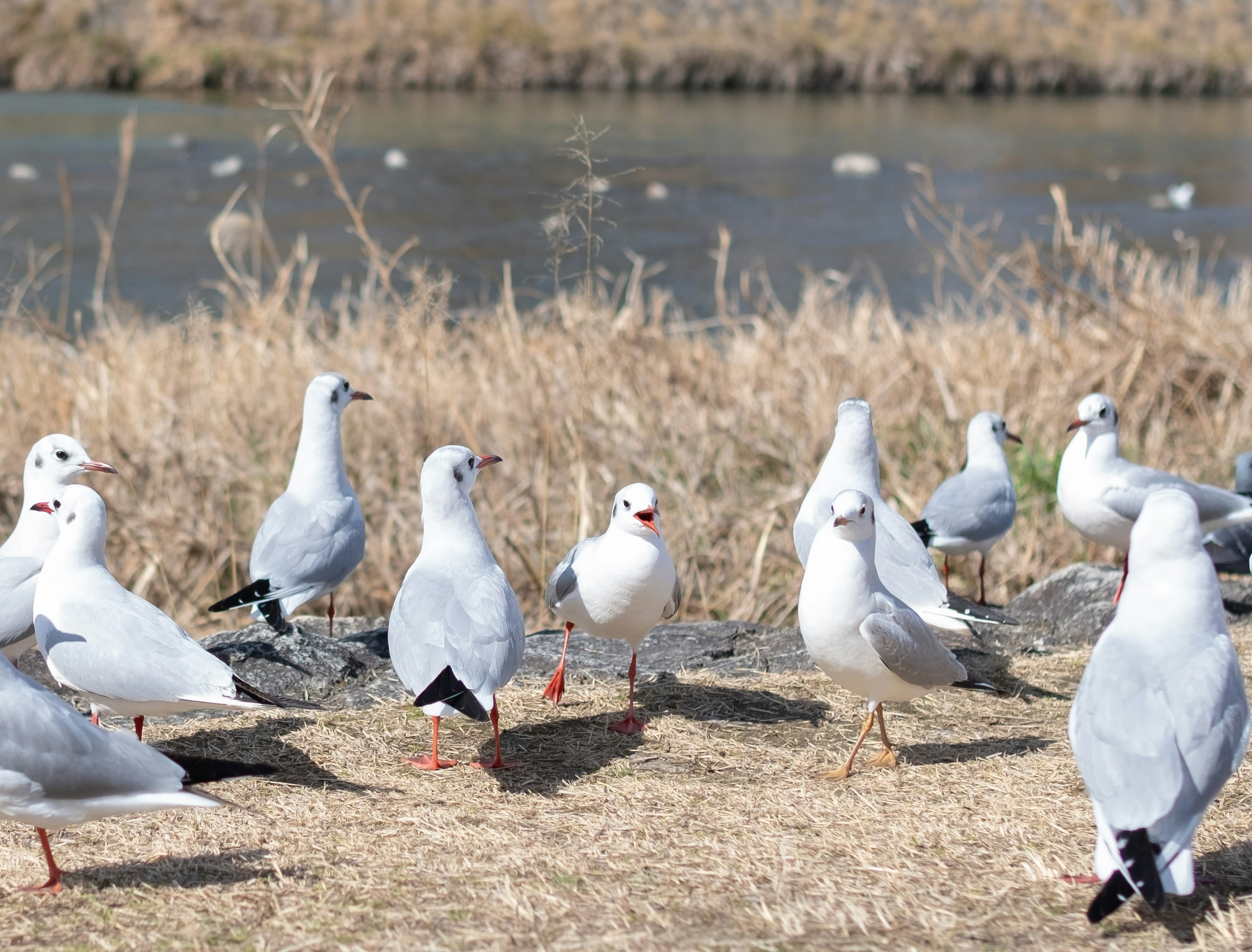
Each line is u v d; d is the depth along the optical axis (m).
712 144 29.19
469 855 4.20
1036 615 7.09
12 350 11.42
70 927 3.78
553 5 42.16
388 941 3.67
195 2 39.03
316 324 12.27
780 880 4.01
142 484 9.24
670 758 5.14
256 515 9.10
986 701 5.84
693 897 3.91
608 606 5.39
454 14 40.56
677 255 19.03
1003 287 12.38
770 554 8.88
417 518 9.09
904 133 31.55
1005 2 45.75
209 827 4.42
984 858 4.16
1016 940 3.67
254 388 10.54
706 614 8.39
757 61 40.81
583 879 4.02
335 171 9.84
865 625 4.83
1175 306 12.41
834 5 44.25
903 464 10.03
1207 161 27.91
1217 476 9.70
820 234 20.58
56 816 3.90
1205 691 3.85
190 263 17.95
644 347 11.47
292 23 39.34
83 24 37.72
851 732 5.45
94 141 27.30
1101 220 21.52
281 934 3.72
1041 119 35.00
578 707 5.72
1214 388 11.44
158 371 10.84
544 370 10.44
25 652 6.30
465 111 33.34
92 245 18.73
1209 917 3.77
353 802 4.64
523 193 23.08
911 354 11.45
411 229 20.14
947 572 7.80
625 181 24.58
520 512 9.17
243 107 33.19
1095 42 43.56
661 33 41.44
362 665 6.16
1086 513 7.29
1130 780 3.68
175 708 4.77
